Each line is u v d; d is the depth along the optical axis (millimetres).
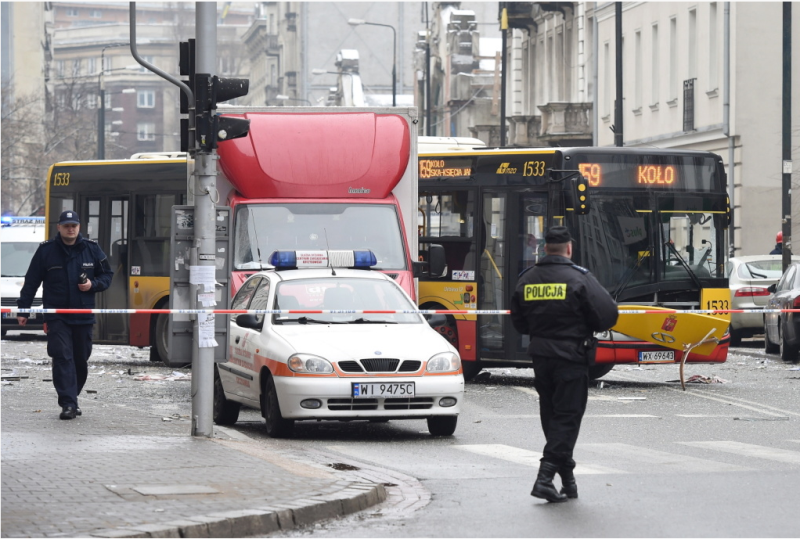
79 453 28422
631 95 121750
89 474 25562
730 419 39094
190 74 32000
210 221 32062
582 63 133000
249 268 45188
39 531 20250
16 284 77562
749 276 73438
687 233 51000
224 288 32844
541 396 25516
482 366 53156
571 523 22609
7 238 81125
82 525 20703
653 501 24719
